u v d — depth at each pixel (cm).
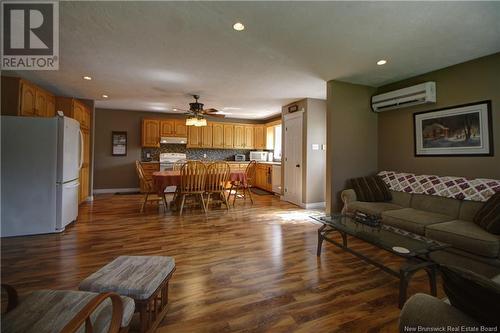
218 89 433
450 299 103
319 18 215
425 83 328
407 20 216
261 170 723
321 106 500
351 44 262
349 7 200
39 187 309
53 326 105
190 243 291
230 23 225
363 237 214
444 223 248
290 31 237
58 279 205
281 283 206
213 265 236
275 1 194
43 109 393
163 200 509
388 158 399
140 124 667
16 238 296
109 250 266
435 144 333
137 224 364
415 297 111
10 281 201
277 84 402
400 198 335
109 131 643
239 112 665
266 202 546
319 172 496
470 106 296
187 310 170
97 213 425
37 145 308
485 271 208
